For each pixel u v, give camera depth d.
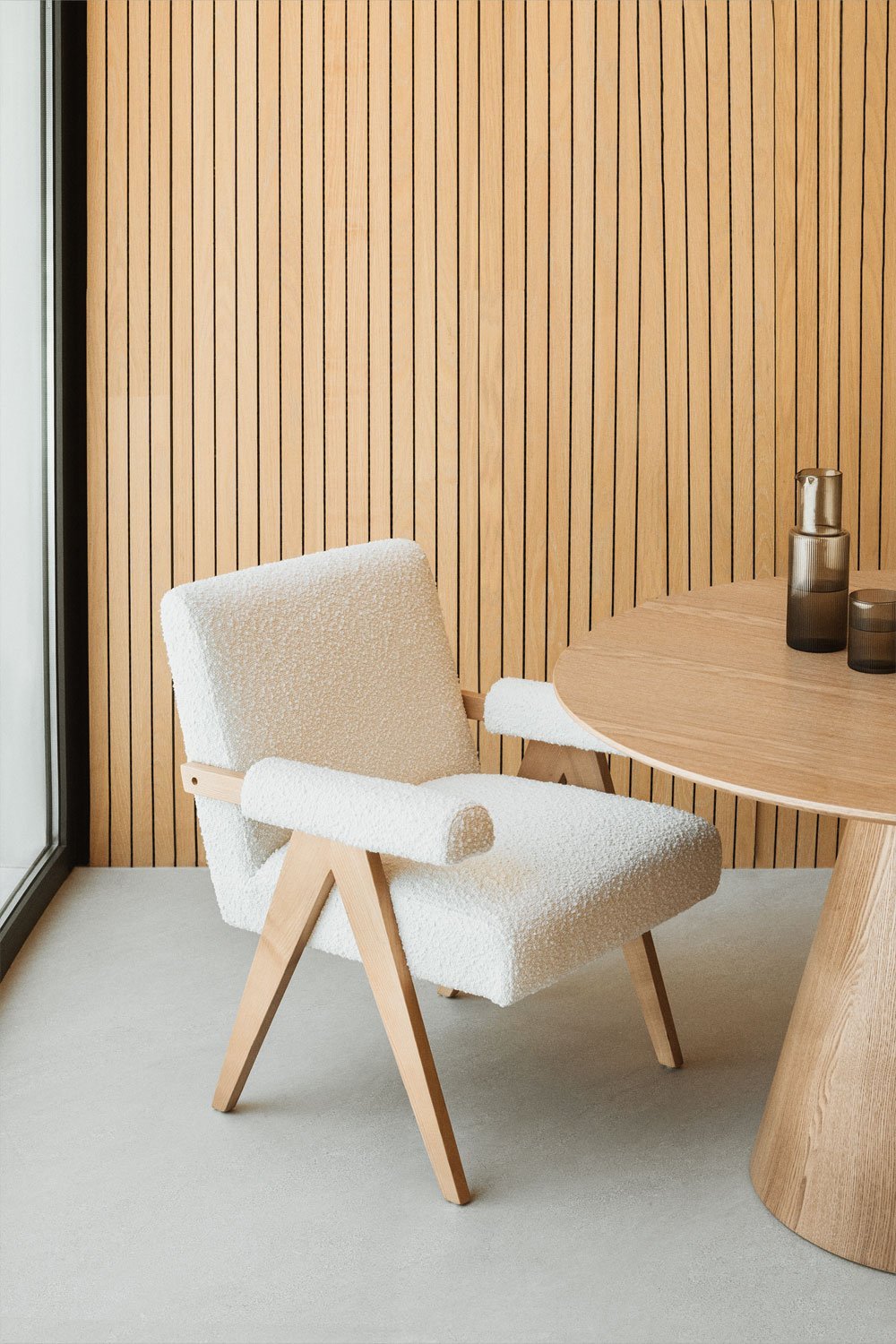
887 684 2.52
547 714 3.01
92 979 3.43
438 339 3.97
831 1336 2.31
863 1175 2.46
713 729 2.28
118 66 3.85
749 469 4.03
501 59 3.87
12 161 3.44
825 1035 2.52
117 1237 2.52
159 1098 2.94
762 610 2.99
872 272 3.96
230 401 3.98
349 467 4.02
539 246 3.93
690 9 3.85
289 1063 3.08
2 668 3.45
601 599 4.08
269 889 2.74
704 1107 2.93
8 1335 2.29
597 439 4.01
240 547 4.04
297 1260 2.47
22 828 3.69
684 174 3.91
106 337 3.94
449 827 2.36
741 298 3.96
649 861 2.66
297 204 3.91
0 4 3.31
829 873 4.09
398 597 3.09
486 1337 2.29
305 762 2.86
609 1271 2.45
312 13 3.85
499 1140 2.82
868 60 3.87
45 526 3.80
